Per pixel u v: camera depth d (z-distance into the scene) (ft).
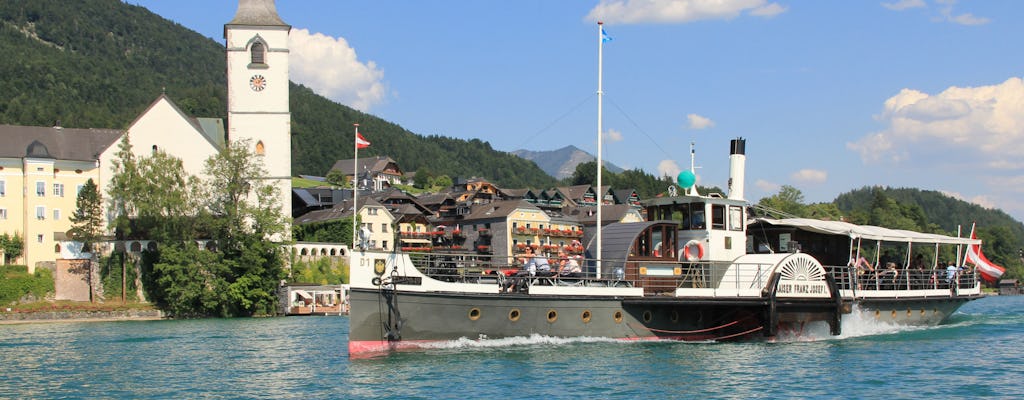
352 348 119.34
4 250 320.50
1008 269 554.87
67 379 122.72
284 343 169.99
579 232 463.01
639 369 112.47
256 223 306.55
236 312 296.92
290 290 299.38
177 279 290.15
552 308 126.41
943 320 174.29
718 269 142.82
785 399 97.60
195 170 331.98
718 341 139.54
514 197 596.29
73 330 224.94
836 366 117.80
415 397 97.50
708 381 106.22
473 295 121.90
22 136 335.26
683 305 134.41
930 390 103.09
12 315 274.16
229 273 296.51
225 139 373.20
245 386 111.96
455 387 101.71
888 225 526.57
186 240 300.40
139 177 303.89
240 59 334.65
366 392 100.73
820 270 143.43
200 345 170.30
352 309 118.83
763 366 116.67
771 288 136.05
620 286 131.75
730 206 146.92
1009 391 102.68
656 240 141.08
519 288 125.18
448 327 121.60
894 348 134.92
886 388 104.06
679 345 132.36
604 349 125.59
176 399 104.73
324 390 104.12
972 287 179.63
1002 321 190.80
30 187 327.26
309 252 337.72
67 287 297.94
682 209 147.43
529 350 123.03
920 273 166.50
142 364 138.72
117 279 303.27
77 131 348.59
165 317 294.25
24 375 127.44
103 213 325.01
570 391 99.60
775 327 136.05
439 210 476.54
